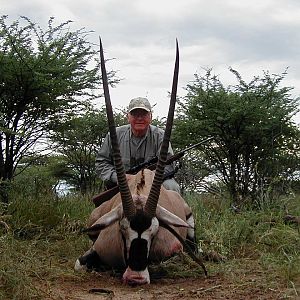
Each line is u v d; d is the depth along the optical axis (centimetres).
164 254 296
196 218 414
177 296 246
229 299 240
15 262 244
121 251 290
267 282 266
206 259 337
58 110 523
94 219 328
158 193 271
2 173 498
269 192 496
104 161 373
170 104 279
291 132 587
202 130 583
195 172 602
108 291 253
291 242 348
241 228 380
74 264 317
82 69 528
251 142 579
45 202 449
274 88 593
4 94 504
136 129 363
